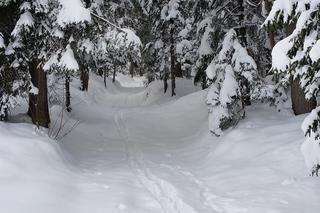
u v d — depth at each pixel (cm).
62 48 1130
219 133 1366
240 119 1405
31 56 1237
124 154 1335
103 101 3641
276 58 657
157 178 979
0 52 1214
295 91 1258
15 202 696
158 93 3078
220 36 1523
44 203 712
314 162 675
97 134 1744
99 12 1255
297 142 1035
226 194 850
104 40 1190
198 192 869
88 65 1620
